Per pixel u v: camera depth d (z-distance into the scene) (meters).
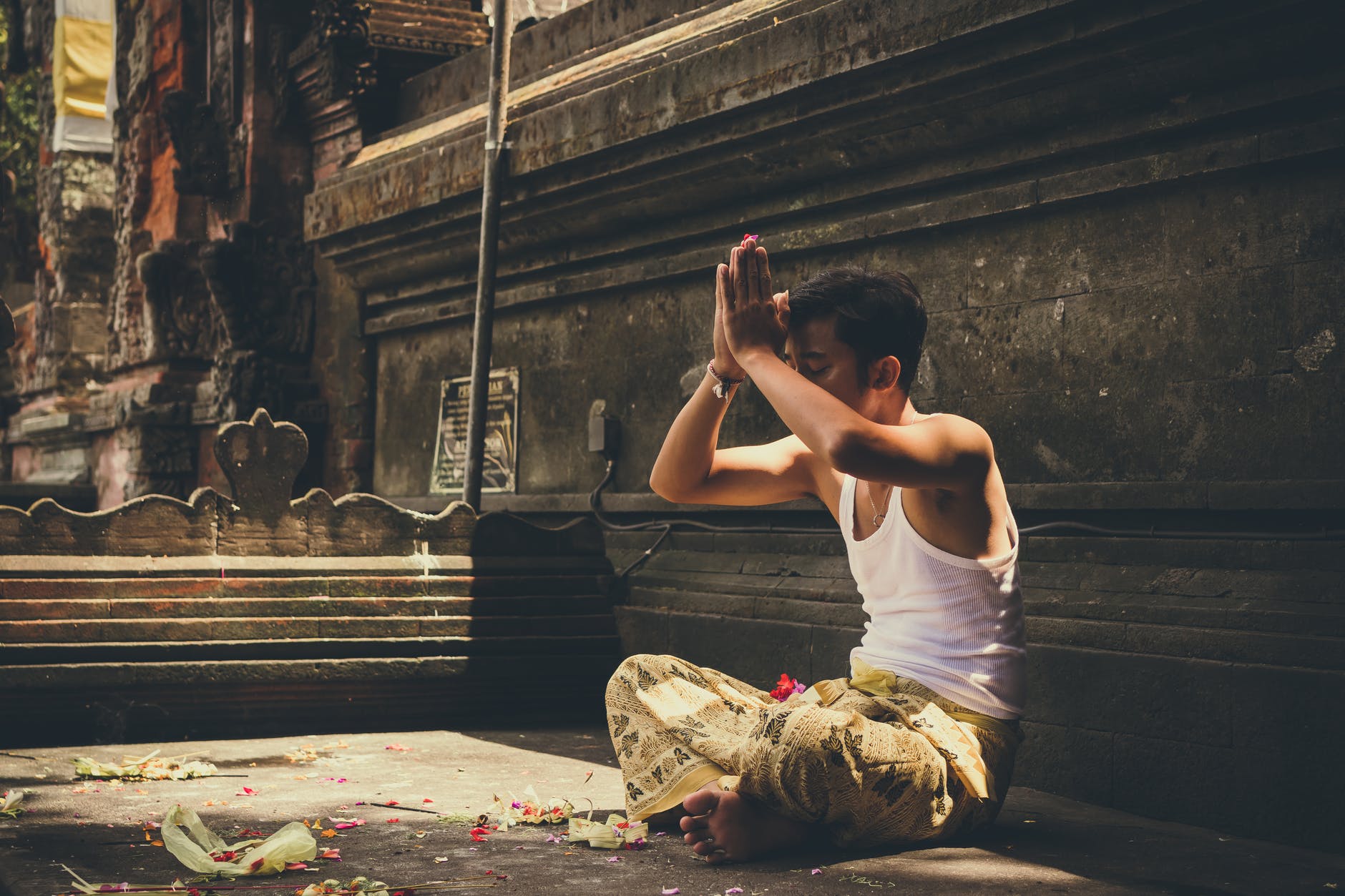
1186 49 3.77
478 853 2.84
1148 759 3.62
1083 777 3.81
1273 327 3.70
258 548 5.01
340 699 5.01
